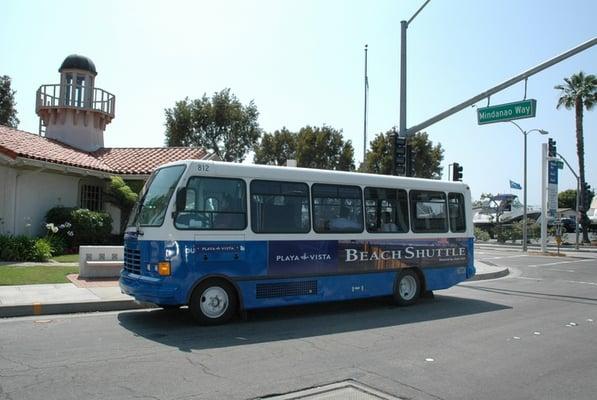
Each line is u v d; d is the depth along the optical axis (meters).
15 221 19.23
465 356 7.48
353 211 11.18
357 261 11.09
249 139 52.50
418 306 12.12
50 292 11.31
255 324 9.53
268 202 9.91
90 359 6.86
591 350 7.99
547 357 7.52
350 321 10.05
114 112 27.59
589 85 48.09
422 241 12.38
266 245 9.77
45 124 26.41
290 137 56.31
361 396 5.65
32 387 5.70
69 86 26.06
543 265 26.23
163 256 8.76
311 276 10.34
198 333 8.59
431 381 6.28
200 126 50.91
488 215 69.56
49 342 7.73
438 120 19.16
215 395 5.57
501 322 10.22
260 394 5.63
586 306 12.57
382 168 51.69
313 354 7.39
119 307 10.64
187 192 9.02
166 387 5.79
